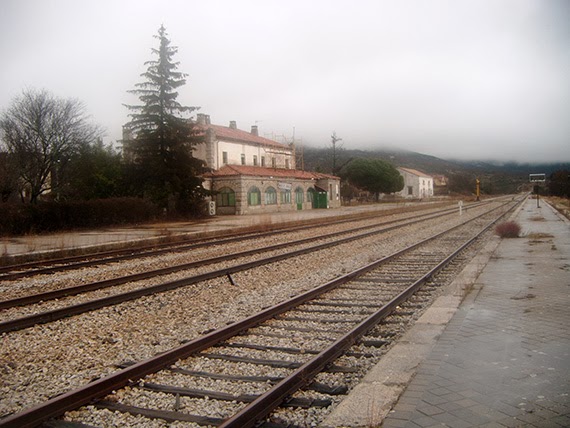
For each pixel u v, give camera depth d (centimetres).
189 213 4138
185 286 1163
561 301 873
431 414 434
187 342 692
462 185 15538
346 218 4153
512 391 482
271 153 6575
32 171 3700
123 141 4184
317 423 452
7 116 3728
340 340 649
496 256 1534
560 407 444
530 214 4209
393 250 1844
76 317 884
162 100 4081
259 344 701
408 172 12556
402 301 948
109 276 1391
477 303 876
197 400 508
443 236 2350
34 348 714
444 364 562
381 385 507
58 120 3803
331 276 1284
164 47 4106
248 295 1073
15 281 1337
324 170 10556
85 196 4053
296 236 2548
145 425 457
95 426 455
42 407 460
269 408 473
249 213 5106
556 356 583
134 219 3575
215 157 5397
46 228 2897
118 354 679
